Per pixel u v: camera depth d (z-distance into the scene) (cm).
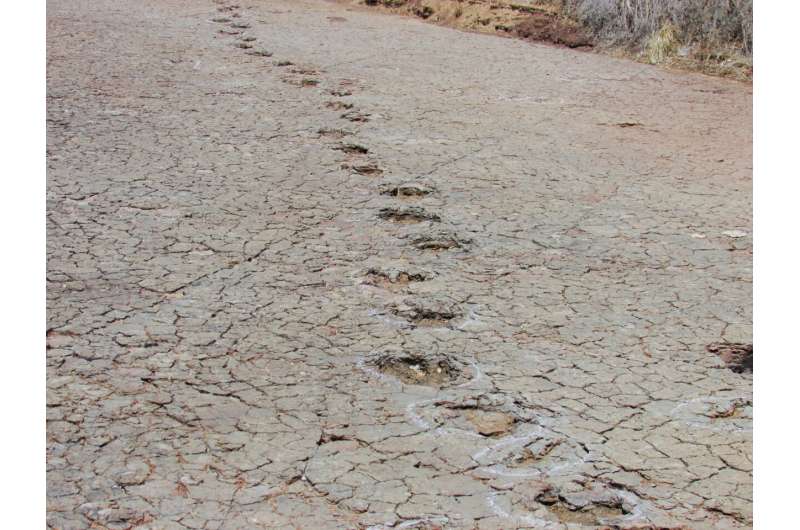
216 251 633
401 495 397
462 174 814
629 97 1129
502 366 505
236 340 519
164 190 738
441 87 1134
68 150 819
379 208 726
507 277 616
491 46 1410
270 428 441
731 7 1329
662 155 904
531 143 920
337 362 502
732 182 830
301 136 900
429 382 491
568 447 435
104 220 672
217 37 1376
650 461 427
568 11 1499
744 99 1139
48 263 598
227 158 823
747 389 489
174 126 911
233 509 383
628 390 486
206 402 459
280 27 1484
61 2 1580
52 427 430
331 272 611
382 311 562
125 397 459
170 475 403
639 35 1377
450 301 577
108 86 1049
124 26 1412
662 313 573
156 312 545
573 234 693
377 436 438
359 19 1602
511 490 404
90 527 368
